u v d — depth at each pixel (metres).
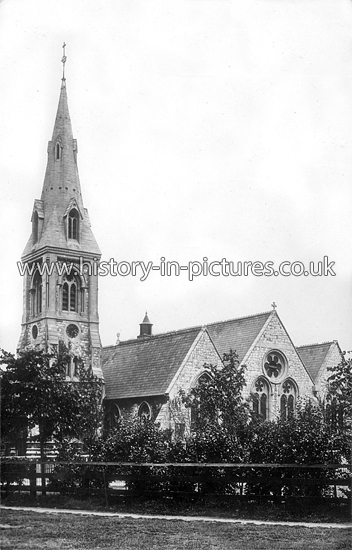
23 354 46.84
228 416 52.38
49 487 38.28
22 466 39.12
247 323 69.31
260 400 65.75
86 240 75.25
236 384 54.84
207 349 64.62
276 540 26.17
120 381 69.00
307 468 34.50
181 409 61.34
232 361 55.78
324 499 33.75
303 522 30.70
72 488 38.00
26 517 31.64
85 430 47.38
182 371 62.75
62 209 74.88
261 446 36.00
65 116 77.25
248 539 26.38
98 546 25.05
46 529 28.36
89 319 73.81
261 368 65.94
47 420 45.78
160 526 29.14
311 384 67.50
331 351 69.44
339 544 25.44
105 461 38.06
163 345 68.81
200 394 54.19
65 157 76.25
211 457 36.34
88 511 34.22
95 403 51.53
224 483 35.62
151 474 36.78
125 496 36.72
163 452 37.66
